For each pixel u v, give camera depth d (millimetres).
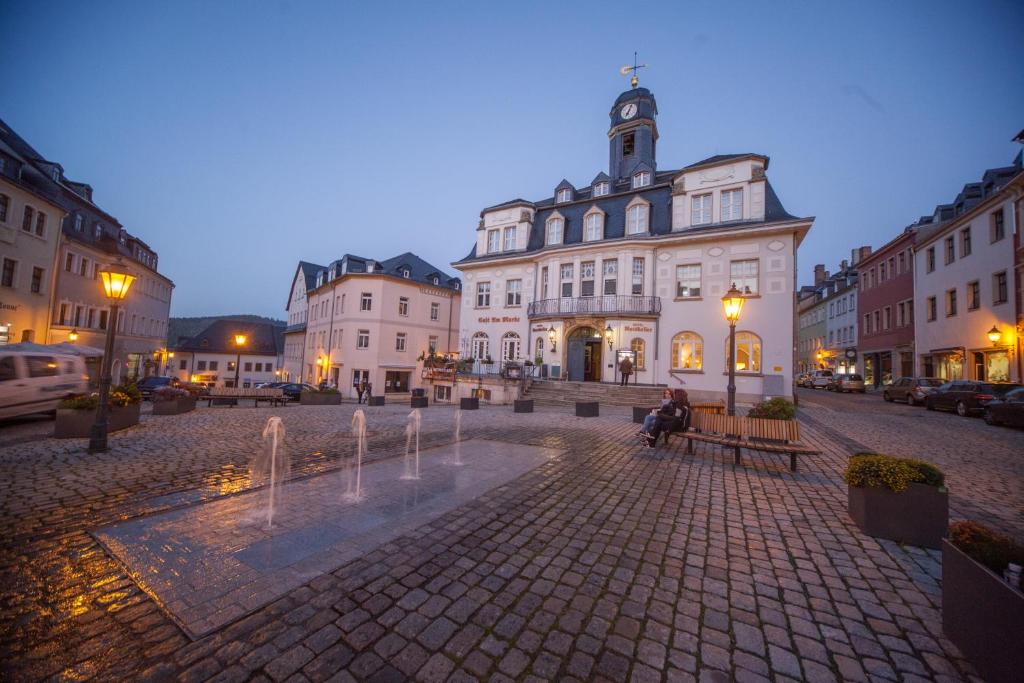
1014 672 2246
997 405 13273
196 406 17750
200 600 3158
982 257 21453
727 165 21203
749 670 2602
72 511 4883
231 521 4672
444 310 40031
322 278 43500
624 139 29953
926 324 26359
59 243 24500
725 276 20812
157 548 3977
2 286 21016
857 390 30344
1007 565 2545
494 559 3941
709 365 20812
